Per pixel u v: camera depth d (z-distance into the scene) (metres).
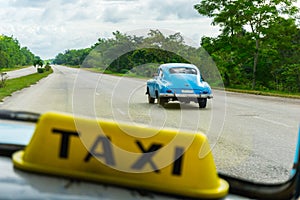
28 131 2.09
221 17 44.31
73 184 1.45
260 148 8.49
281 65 50.38
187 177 1.49
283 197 1.55
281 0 44.09
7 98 21.30
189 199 1.48
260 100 25.39
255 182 1.63
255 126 12.12
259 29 44.97
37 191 1.36
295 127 12.23
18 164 1.51
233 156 7.52
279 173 6.52
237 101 23.67
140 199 1.42
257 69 50.03
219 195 1.50
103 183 1.48
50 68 95.38
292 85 49.34
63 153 1.50
